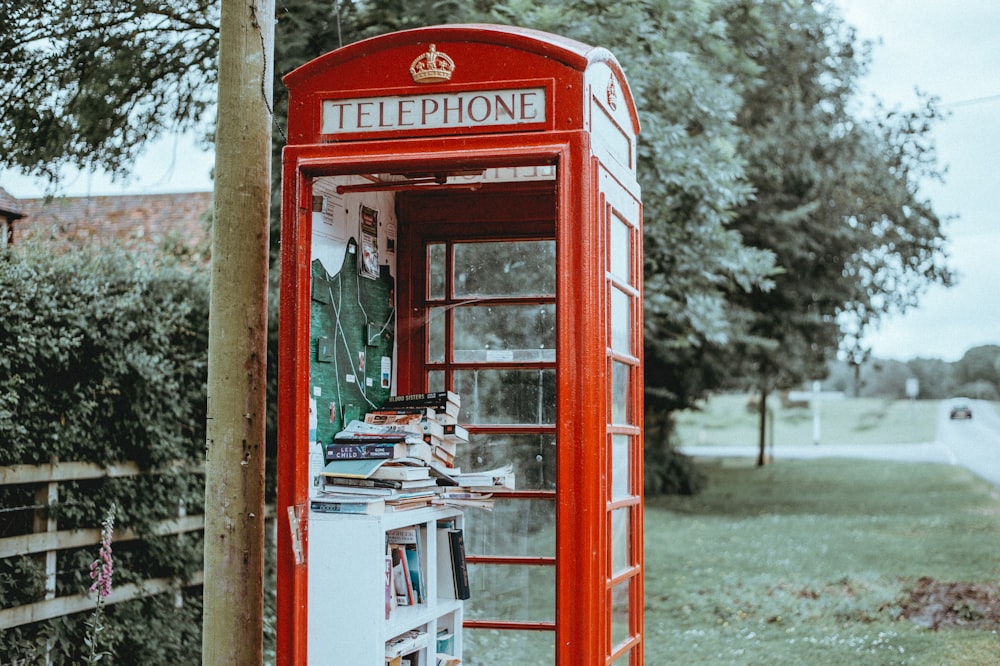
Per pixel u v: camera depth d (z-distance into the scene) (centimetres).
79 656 529
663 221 844
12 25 541
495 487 404
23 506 525
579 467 320
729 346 1482
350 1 625
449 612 403
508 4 641
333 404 379
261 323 381
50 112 567
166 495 617
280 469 338
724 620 832
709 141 847
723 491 2133
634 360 413
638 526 419
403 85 341
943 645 712
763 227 1402
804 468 2894
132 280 619
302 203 343
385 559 365
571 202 325
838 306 1633
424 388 451
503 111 334
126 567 584
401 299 450
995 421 5766
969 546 1168
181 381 640
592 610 320
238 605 368
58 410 537
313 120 347
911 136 1493
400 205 452
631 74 705
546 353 446
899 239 1573
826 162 1438
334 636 334
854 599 884
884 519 1506
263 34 386
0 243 553
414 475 366
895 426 5659
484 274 452
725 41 871
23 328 511
